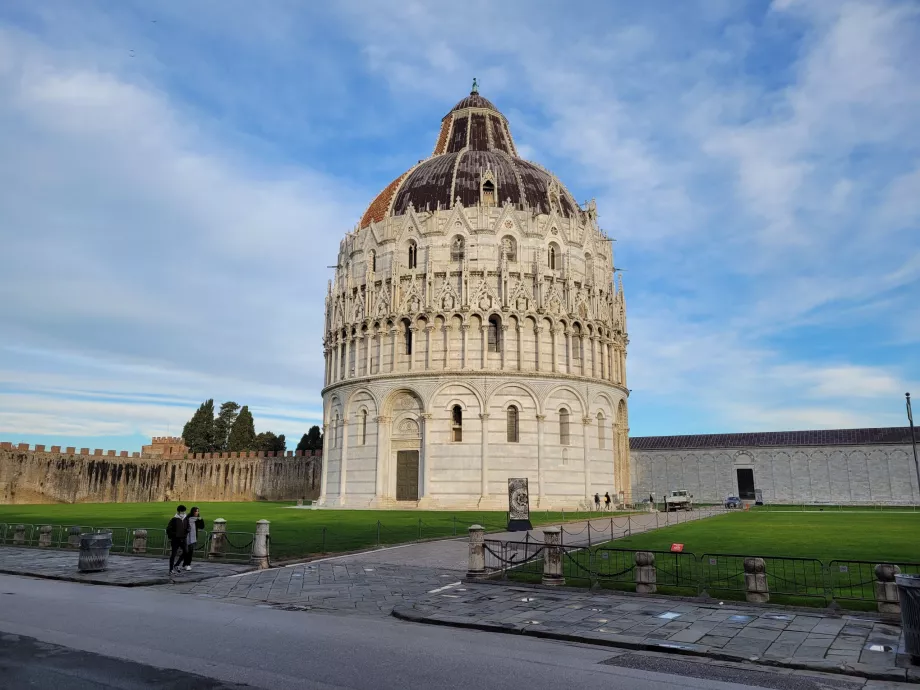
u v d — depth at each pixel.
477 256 71.00
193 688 11.45
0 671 12.36
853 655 13.94
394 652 14.12
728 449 105.44
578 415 70.31
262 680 11.96
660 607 18.92
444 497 65.81
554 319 70.62
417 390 68.62
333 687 11.59
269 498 108.62
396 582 23.89
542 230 73.12
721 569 24.52
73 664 12.88
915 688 12.16
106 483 102.06
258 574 25.98
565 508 67.12
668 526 46.75
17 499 90.31
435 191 76.56
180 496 111.50
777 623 16.84
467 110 91.31
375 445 70.06
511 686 11.81
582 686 11.93
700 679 12.55
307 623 17.17
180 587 23.31
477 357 68.69
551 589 21.95
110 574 25.81
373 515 56.94
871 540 34.72
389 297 72.25
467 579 23.88
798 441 101.38
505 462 66.44
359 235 77.56
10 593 21.86
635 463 112.06
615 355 79.50
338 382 75.00
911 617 13.41
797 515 63.78
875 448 95.81
